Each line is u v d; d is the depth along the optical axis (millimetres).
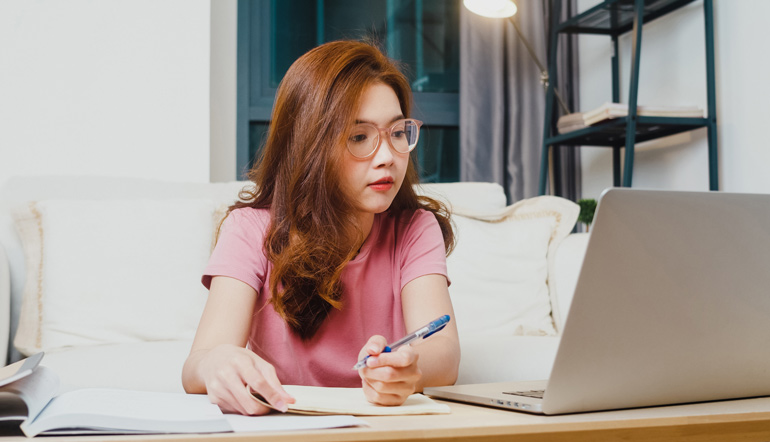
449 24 3375
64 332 1614
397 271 1104
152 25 2521
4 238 1735
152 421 500
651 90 2879
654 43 2854
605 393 603
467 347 1540
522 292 1880
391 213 1151
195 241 1771
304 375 1043
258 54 3168
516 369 1437
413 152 1189
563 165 3271
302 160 948
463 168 3113
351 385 1052
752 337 658
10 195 1819
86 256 1675
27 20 2420
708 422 567
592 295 564
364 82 926
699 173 2605
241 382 625
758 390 707
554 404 581
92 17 2473
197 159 2547
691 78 2641
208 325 921
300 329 1008
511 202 3152
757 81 2320
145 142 2506
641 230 572
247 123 3137
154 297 1681
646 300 591
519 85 3174
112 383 1332
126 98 2494
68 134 2443
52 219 1709
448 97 3338
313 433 482
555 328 1879
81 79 2459
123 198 1878
